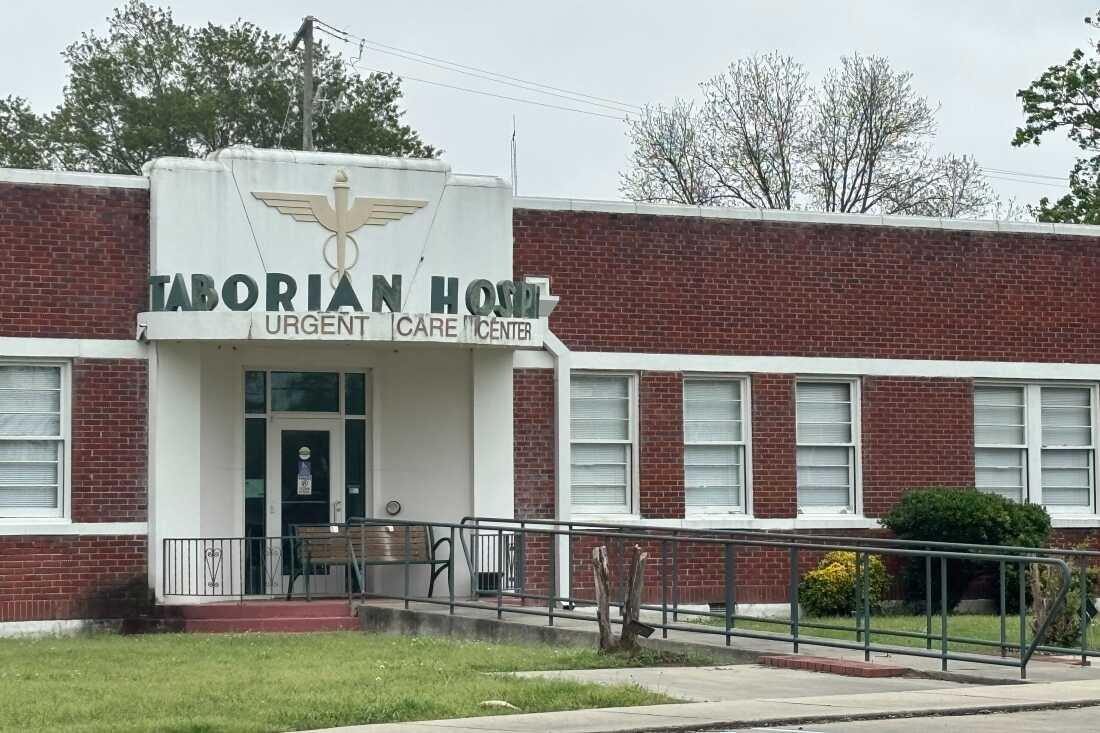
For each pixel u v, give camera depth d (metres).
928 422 30.42
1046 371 31.23
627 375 28.70
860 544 27.36
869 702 16.27
